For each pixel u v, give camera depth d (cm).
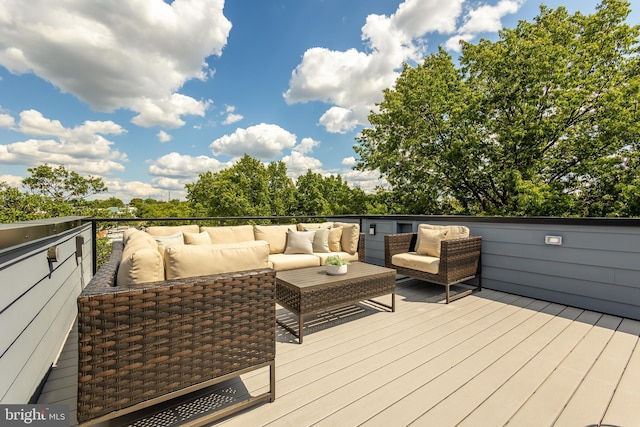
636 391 154
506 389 157
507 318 262
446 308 289
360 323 251
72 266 246
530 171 888
